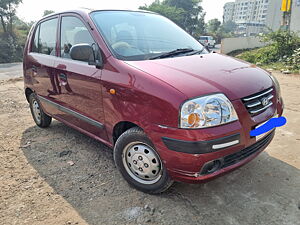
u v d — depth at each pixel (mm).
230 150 2037
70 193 2570
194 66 2432
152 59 2605
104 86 2512
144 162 2391
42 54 3699
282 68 9477
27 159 3271
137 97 2211
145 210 2305
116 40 2723
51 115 3799
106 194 2539
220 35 54562
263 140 2473
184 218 2197
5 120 4797
